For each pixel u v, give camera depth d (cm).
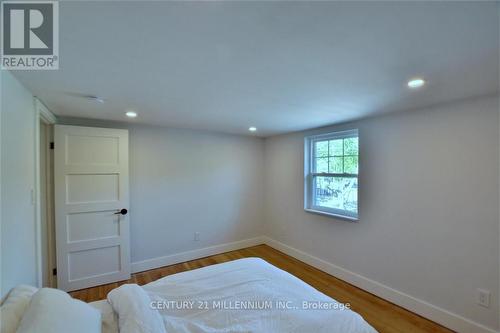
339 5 86
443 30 102
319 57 128
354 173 301
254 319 137
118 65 138
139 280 305
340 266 308
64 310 110
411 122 236
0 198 125
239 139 420
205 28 102
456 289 206
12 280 140
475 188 196
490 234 188
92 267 286
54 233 271
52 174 271
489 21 94
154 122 313
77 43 113
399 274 246
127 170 306
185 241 368
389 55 125
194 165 375
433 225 221
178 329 128
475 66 138
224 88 178
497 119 185
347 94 190
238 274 194
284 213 404
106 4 85
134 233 327
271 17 94
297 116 270
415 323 218
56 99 203
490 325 188
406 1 83
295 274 321
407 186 239
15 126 150
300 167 373
